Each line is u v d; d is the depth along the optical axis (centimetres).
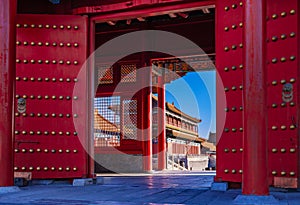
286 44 787
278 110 780
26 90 974
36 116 970
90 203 613
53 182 969
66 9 1016
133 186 924
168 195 728
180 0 916
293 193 734
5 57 791
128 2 959
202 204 599
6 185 781
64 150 967
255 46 640
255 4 644
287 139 766
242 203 603
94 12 992
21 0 1062
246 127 636
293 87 771
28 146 959
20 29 989
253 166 624
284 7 797
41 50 989
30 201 637
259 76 635
